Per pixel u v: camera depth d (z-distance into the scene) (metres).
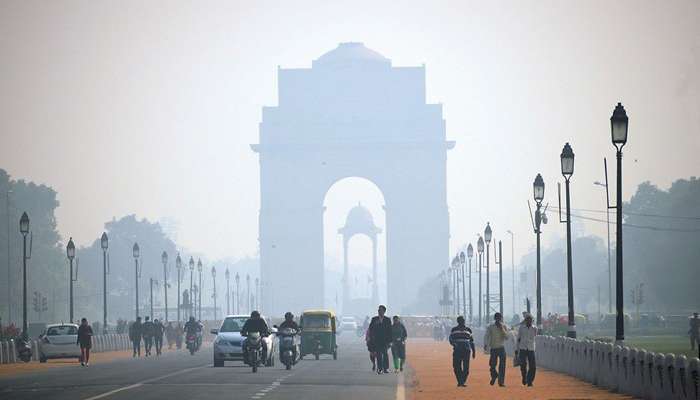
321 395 110.94
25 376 150.00
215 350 169.00
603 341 134.50
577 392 114.19
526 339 125.06
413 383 131.75
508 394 113.00
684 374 90.19
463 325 127.50
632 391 107.94
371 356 158.12
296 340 175.62
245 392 114.12
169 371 157.50
